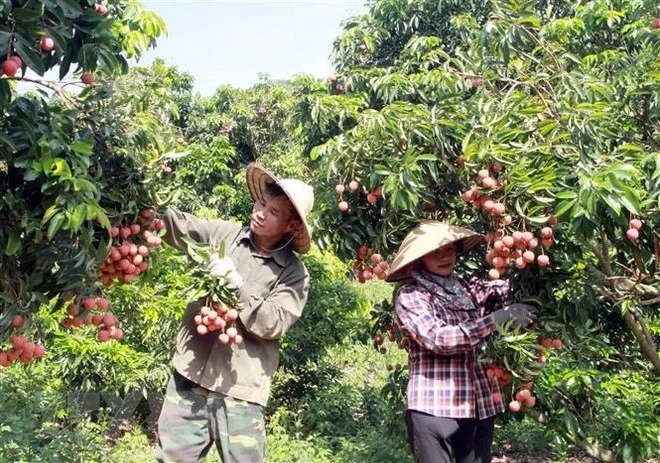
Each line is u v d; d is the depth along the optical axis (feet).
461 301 9.63
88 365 17.94
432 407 9.21
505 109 9.67
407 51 19.49
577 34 17.49
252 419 8.96
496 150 8.74
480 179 9.00
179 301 17.98
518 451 18.16
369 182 10.32
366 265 11.14
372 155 10.37
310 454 16.93
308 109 19.30
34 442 14.83
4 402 15.33
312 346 21.74
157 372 18.44
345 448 17.16
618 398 13.24
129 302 17.57
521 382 9.51
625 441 11.75
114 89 8.07
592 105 9.37
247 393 8.95
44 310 16.12
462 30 18.71
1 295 6.75
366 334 14.60
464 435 9.53
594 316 12.67
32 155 6.39
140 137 8.14
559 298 10.50
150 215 8.23
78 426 16.61
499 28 10.61
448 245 9.76
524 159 8.63
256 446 8.97
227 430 8.88
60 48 6.23
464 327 8.93
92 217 6.49
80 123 7.55
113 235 7.68
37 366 17.07
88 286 7.31
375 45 23.40
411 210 9.78
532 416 11.98
